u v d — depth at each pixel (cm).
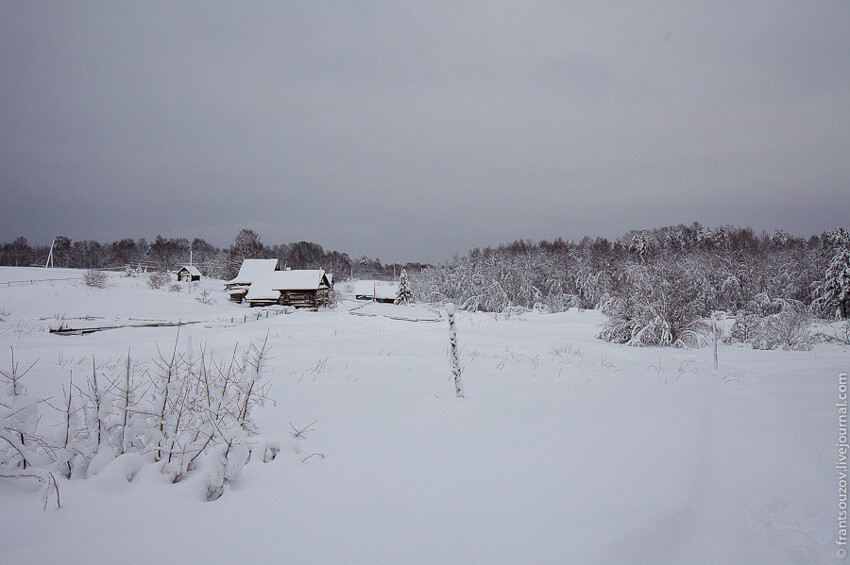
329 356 1343
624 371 1188
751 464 480
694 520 349
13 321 2794
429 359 1327
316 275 5653
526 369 1152
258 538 291
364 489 364
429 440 491
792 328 2109
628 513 339
